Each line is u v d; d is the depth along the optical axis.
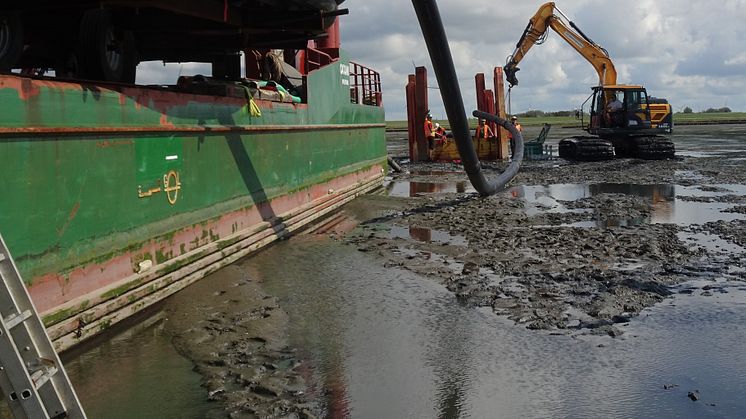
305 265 10.04
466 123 15.07
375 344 6.68
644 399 5.39
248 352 6.46
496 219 13.95
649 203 16.19
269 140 12.27
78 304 6.65
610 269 9.39
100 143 7.18
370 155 20.53
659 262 9.79
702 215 14.22
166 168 8.58
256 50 14.89
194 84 10.30
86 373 5.96
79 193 6.84
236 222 10.71
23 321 3.81
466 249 10.93
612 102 29.41
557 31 30.84
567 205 16.06
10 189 5.93
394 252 10.84
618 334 6.84
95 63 8.78
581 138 29.95
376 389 5.63
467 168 16.45
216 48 12.50
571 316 7.44
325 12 11.47
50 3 8.60
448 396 5.48
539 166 27.12
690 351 6.37
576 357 6.26
